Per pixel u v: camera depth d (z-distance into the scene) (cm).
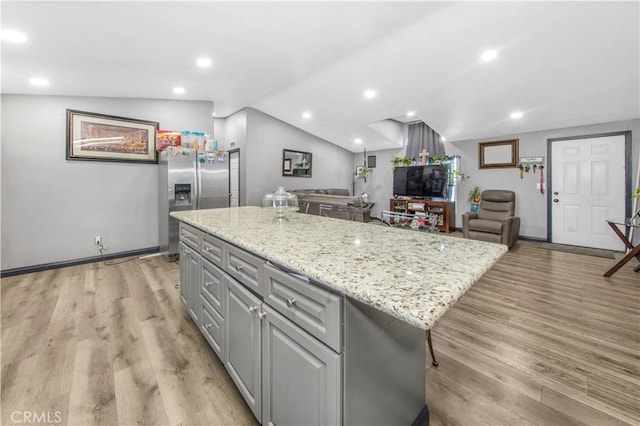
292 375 99
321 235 141
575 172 458
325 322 85
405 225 311
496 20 241
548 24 240
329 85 417
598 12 221
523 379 154
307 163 691
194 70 312
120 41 224
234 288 136
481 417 130
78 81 297
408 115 504
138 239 401
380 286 74
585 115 408
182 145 394
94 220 366
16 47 212
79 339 189
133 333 197
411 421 117
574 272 329
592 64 286
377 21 241
